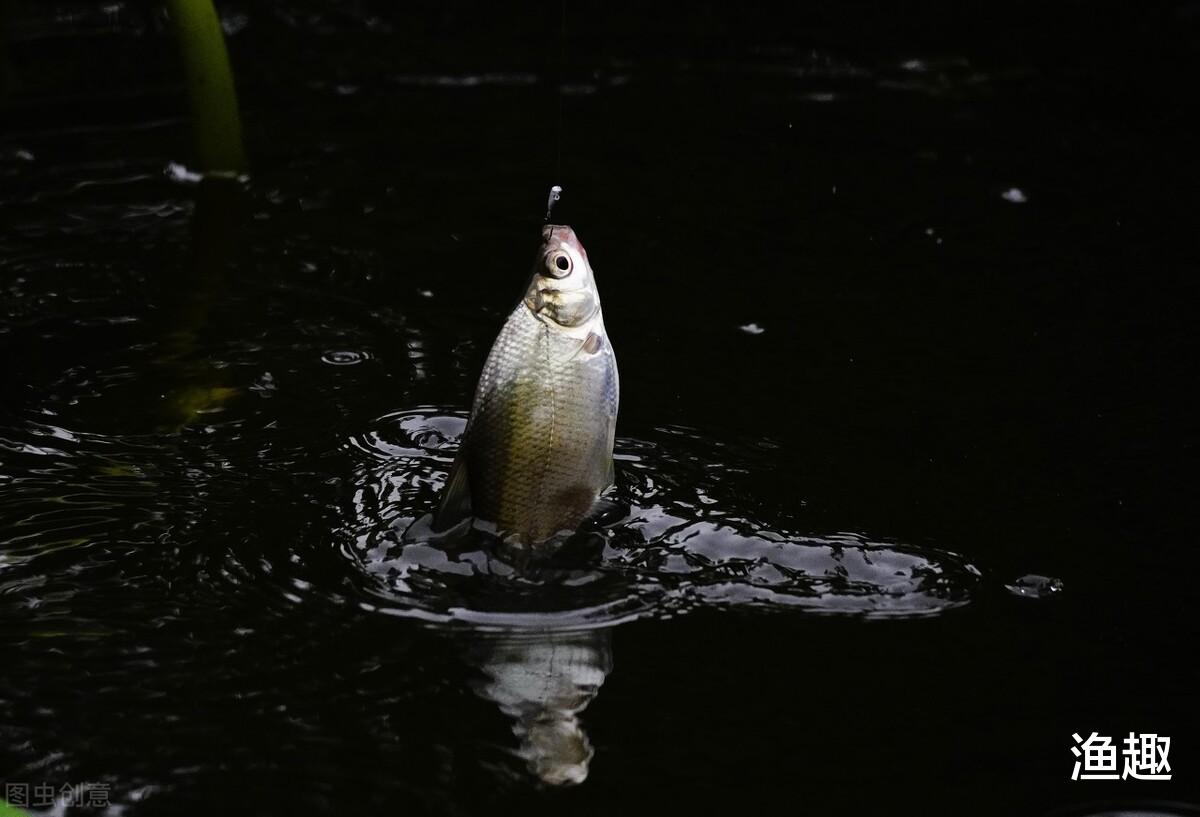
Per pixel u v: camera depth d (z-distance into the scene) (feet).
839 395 34.37
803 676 25.02
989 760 23.24
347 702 23.93
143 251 41.09
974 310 38.73
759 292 39.50
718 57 56.39
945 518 29.60
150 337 36.58
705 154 48.24
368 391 34.14
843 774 22.80
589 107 51.75
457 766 22.54
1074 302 39.17
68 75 52.80
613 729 23.54
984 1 62.08
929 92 53.78
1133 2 62.03
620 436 31.91
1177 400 34.40
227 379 34.60
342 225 42.88
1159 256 41.73
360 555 27.71
